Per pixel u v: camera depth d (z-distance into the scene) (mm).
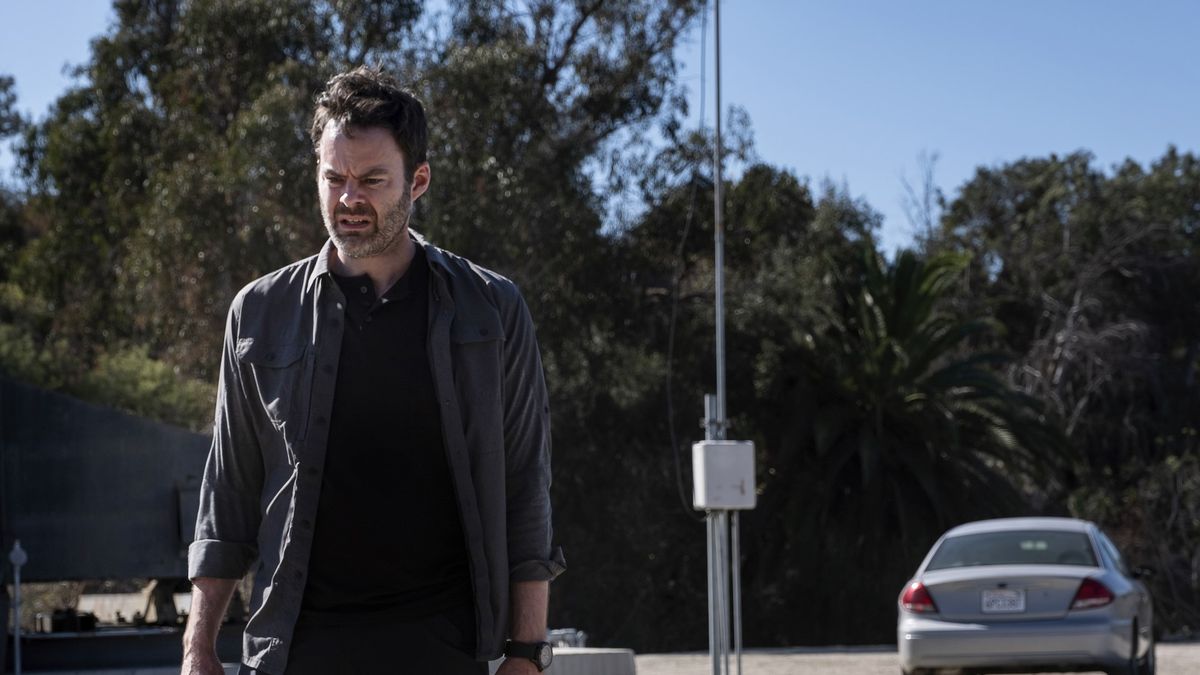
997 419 35375
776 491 35375
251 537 3240
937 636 12508
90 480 10672
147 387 29531
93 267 37719
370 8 31406
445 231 27766
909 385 34688
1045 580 12469
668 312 35094
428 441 3092
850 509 34719
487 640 3104
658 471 34906
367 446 3070
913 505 34438
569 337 31797
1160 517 43969
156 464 10852
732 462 11703
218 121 32969
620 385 34688
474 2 31547
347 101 3039
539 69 31594
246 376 3160
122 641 10648
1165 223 51844
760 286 36250
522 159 29266
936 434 33875
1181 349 51812
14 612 11039
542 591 3211
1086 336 46281
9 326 31266
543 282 29828
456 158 28047
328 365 3084
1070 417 46375
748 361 35625
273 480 3145
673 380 34969
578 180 30125
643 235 33219
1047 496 42719
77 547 10594
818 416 33844
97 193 37875
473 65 28453
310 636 3053
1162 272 50969
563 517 33906
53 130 38562
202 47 31922
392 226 3053
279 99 28094
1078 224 51312
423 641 3066
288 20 31609
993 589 12539
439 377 3096
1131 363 47094
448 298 3139
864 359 34531
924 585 12789
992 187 53031
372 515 3062
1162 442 46750
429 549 3092
